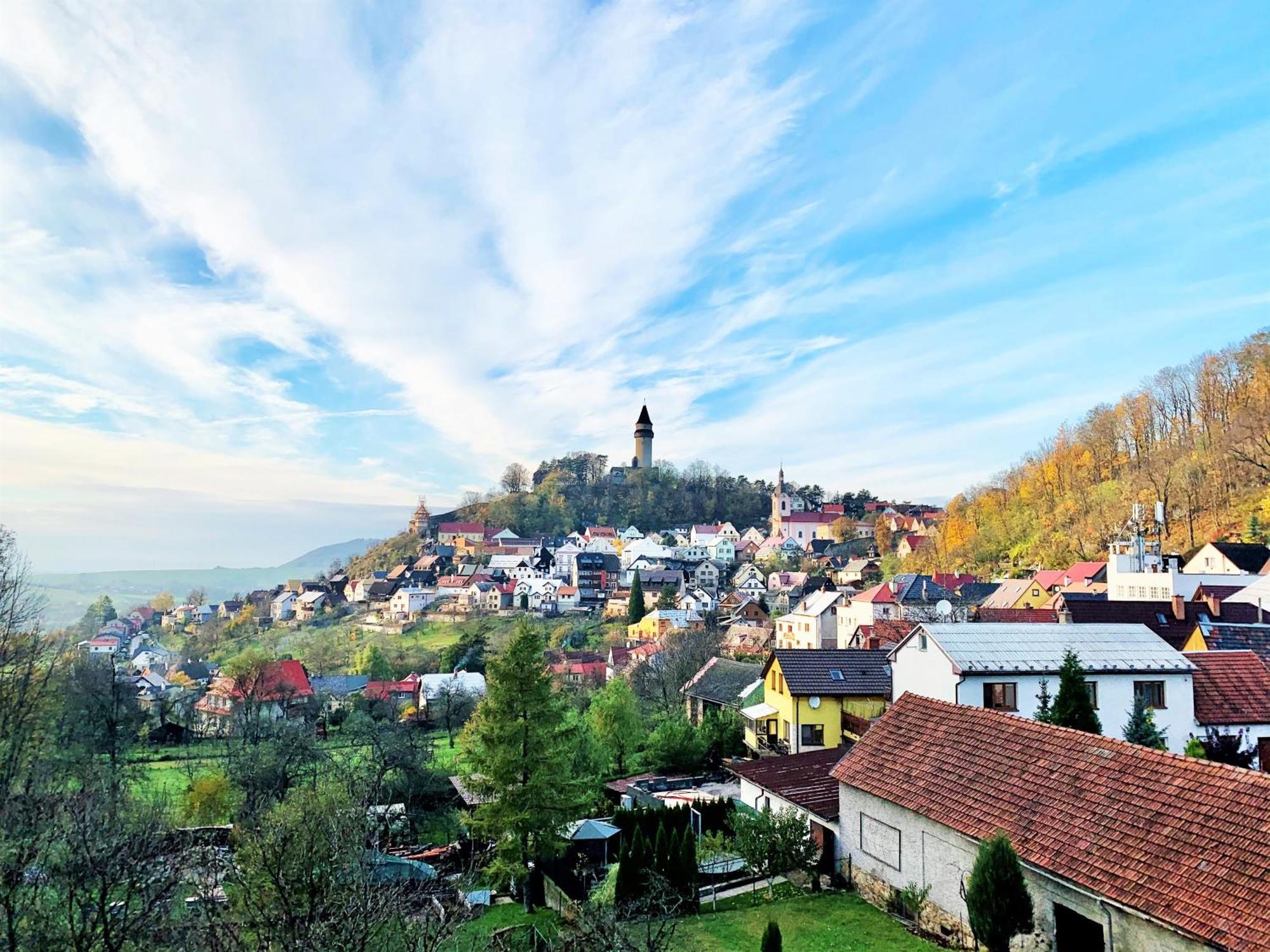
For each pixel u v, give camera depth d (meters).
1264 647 35.66
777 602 133.12
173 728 67.50
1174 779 15.23
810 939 18.66
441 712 76.31
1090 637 32.00
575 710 51.25
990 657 30.12
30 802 16.78
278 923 12.95
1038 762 18.08
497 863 27.08
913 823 19.45
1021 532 125.12
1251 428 96.44
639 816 29.77
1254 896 12.02
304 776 40.78
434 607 158.50
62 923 14.09
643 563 176.50
